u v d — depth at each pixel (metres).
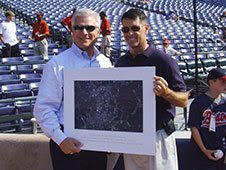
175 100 2.57
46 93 2.79
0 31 12.88
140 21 2.65
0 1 24.16
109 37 13.25
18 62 11.70
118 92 2.65
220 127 3.31
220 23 26.58
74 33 2.88
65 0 27.50
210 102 3.33
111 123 2.68
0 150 3.92
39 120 2.80
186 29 21.94
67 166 2.92
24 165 3.87
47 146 3.81
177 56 12.74
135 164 2.80
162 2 33.28
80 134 2.77
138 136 2.62
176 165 2.82
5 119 7.33
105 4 28.89
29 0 25.45
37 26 13.12
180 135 4.23
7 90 8.80
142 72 2.57
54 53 14.03
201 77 10.25
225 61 12.16
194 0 6.00
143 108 2.59
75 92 2.76
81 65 2.88
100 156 3.01
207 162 3.38
